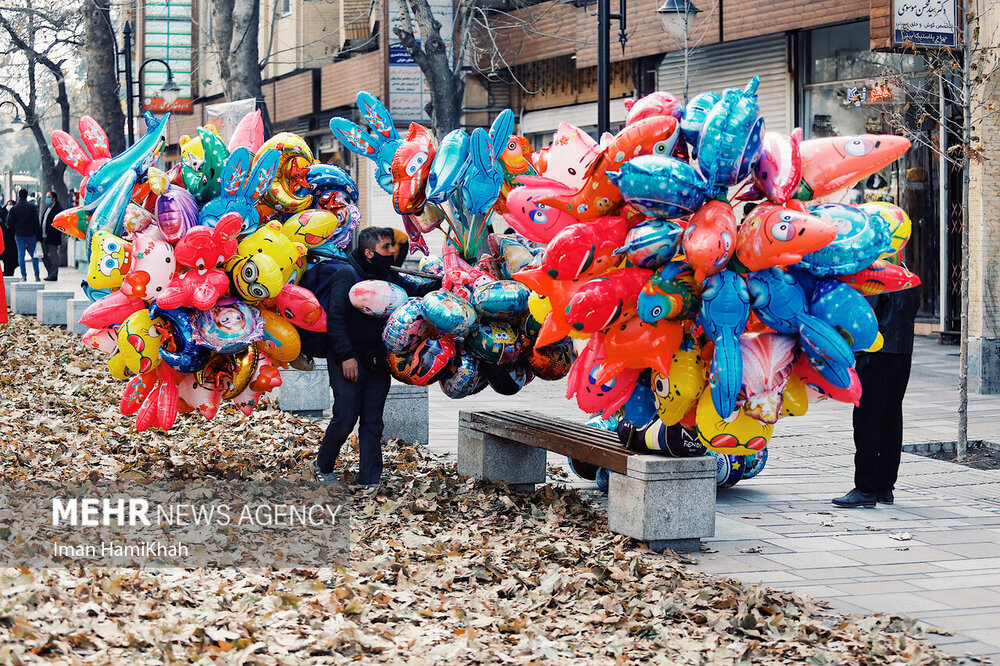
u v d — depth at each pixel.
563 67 26.55
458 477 9.15
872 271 6.70
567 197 6.77
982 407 13.59
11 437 10.23
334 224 8.19
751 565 7.01
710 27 20.92
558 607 6.11
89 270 7.70
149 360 7.93
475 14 27.44
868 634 5.72
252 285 7.90
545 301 7.52
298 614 5.75
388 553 6.93
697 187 6.30
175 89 30.61
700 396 6.86
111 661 4.99
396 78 28.00
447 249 8.38
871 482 8.67
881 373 8.59
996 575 6.87
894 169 20.00
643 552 7.09
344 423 8.58
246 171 7.96
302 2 34.94
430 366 8.30
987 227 15.23
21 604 5.52
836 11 18.56
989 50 14.92
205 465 9.41
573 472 9.62
